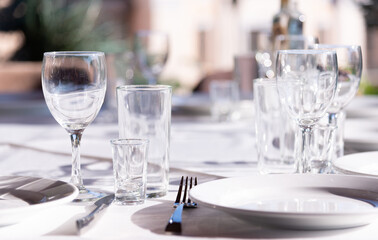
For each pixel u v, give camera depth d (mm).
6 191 917
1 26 7352
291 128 1129
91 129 1928
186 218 813
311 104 932
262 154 1137
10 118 2314
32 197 886
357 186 889
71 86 932
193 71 8641
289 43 1420
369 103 2316
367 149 1420
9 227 785
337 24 9375
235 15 9125
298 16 1721
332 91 928
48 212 860
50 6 6816
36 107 2455
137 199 911
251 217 717
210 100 2395
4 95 2992
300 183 915
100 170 1248
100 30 7355
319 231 738
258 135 1139
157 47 2436
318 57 915
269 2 9039
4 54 7035
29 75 4016
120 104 1013
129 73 2312
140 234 749
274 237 725
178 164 1292
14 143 1613
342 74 1121
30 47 6832
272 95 1124
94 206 870
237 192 876
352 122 1883
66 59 930
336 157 1220
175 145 1590
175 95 2871
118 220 817
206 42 9227
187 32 9141
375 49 9336
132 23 8859
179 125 2008
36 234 754
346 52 1116
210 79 4676
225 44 9164
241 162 1310
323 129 1090
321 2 9320
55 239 733
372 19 5414
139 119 983
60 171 1243
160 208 884
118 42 7348
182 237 731
